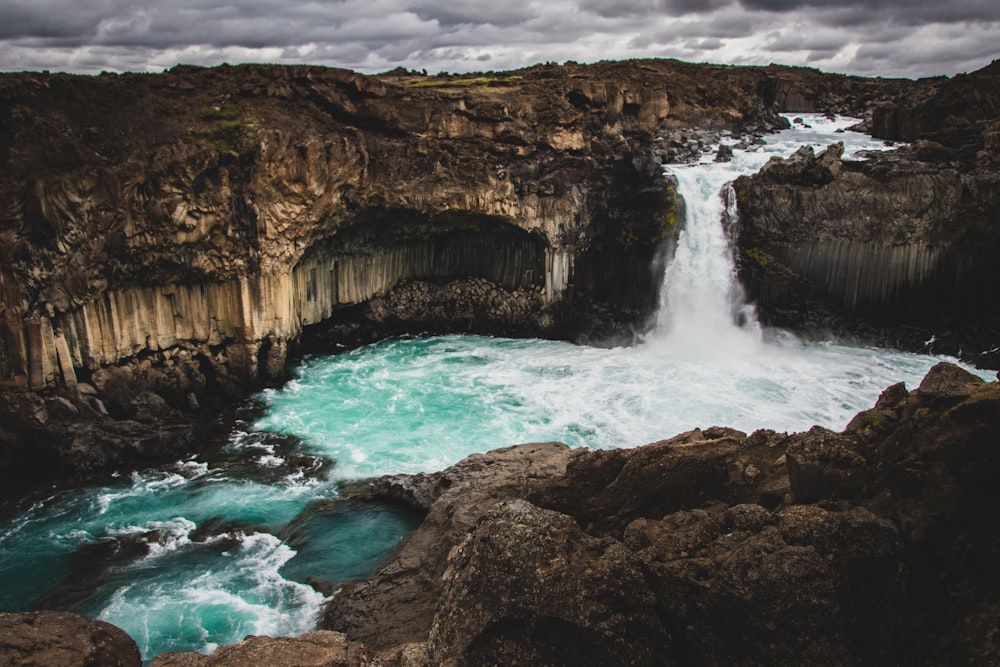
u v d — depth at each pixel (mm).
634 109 61344
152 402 37250
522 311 50969
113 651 17047
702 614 15391
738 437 21172
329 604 24078
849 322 46781
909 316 46000
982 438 15312
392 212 47469
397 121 48250
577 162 49969
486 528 16781
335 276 47969
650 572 16031
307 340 48156
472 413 38562
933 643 15250
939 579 15555
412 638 20859
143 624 23797
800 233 46750
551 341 50062
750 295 47969
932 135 52531
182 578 26203
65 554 27734
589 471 20547
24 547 28250
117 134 37094
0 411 32844
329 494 31531
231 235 39344
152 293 38312
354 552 27297
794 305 47375
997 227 43750
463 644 15602
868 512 15758
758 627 14914
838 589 15133
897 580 15344
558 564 15602
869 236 45719
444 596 17266
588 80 59125
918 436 16531
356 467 33500
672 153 55469
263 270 40406
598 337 48969
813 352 45562
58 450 33406
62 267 33969
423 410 39156
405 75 71625
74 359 35375
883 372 42000
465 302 51938
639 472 19750
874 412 18484
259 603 24703
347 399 40812
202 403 39844
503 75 68375
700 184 49281
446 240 51500
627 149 49844
